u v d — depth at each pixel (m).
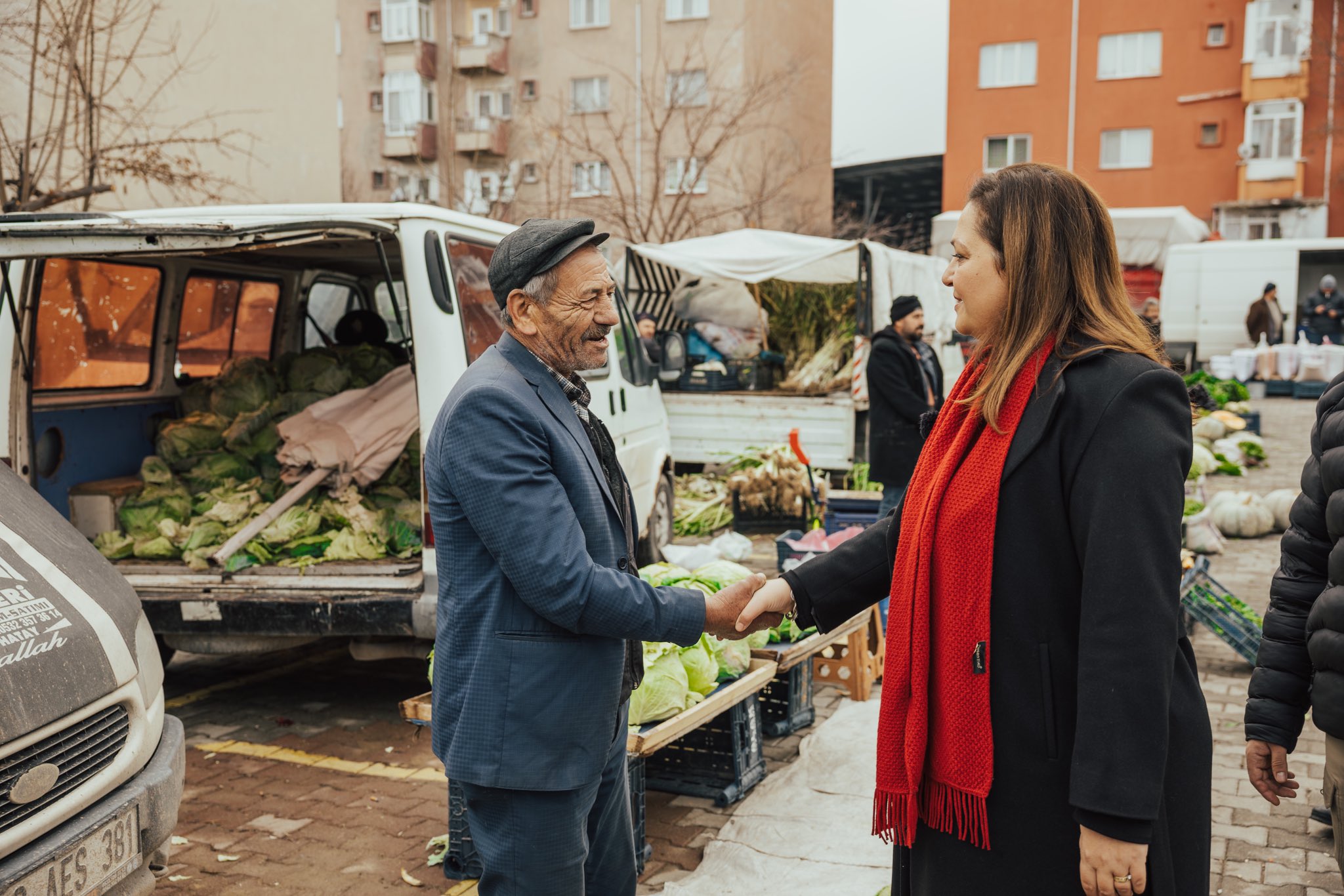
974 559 1.74
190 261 5.80
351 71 30.61
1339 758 2.14
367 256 6.06
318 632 4.43
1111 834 1.56
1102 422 1.66
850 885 3.15
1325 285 21.89
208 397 5.80
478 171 28.22
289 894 3.24
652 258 10.65
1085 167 30.05
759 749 4.00
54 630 2.40
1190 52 28.98
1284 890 3.26
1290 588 2.30
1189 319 22.12
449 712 2.18
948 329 12.78
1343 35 27.73
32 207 8.20
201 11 11.41
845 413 9.68
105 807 2.39
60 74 9.42
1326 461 2.19
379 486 5.08
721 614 2.28
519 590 2.06
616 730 2.25
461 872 3.30
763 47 27.02
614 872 2.44
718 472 11.01
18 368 4.82
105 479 5.40
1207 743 1.74
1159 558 1.60
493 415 2.08
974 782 1.74
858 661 4.80
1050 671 1.69
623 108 26.69
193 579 4.65
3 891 2.09
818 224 24.27
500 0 29.23
